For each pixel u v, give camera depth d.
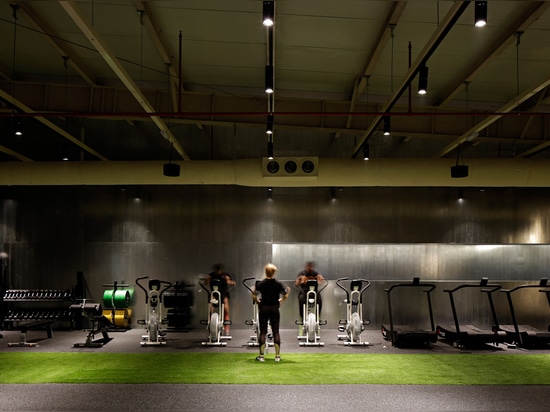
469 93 8.92
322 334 9.73
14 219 10.78
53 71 8.98
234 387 5.70
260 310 7.18
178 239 10.75
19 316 10.18
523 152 10.41
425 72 5.71
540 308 10.46
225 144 10.88
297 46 7.40
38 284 10.67
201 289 10.68
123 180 8.93
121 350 7.94
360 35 6.93
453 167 8.02
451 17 4.72
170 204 10.82
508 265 11.09
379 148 10.85
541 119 9.19
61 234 10.77
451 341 8.78
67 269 10.71
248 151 10.87
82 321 10.34
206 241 10.75
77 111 8.50
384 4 6.05
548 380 6.08
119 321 10.23
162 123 8.10
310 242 10.73
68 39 7.50
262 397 5.32
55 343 8.62
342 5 6.14
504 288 10.49
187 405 5.04
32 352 7.77
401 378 6.14
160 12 6.54
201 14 6.56
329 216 10.80
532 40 6.75
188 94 8.62
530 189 10.85
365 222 10.80
